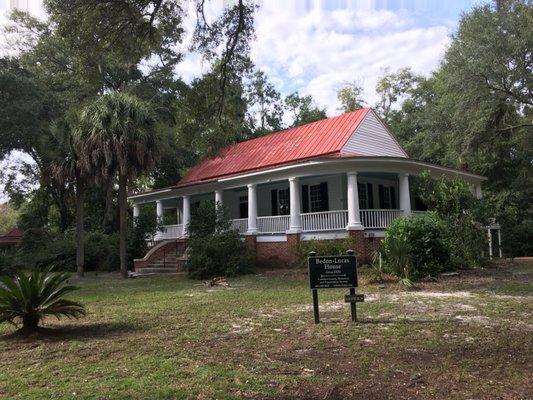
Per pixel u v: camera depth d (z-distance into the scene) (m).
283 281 16.47
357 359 6.34
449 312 9.48
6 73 28.80
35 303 8.55
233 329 8.51
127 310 11.19
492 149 30.28
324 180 23.66
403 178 21.19
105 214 34.50
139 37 10.36
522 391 5.04
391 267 14.71
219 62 11.69
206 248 19.67
